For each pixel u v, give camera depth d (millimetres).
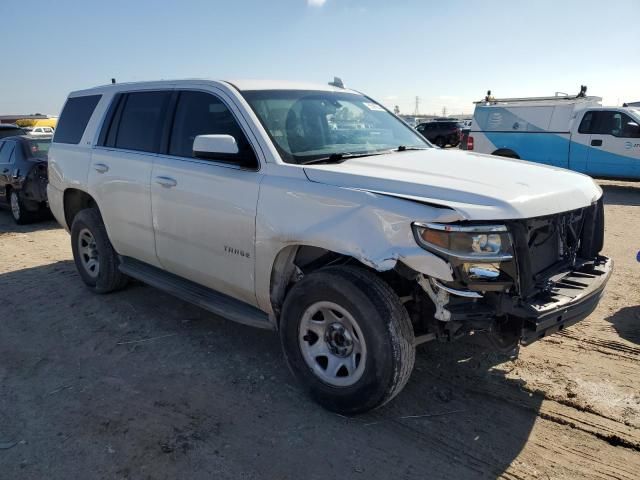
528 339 2885
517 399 3432
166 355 4160
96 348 4316
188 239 4066
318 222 3121
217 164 3846
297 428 3164
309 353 3344
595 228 3707
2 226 9828
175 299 5371
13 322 4906
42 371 3949
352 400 3117
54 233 9000
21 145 9797
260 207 3439
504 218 2756
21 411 3410
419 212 2785
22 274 6418
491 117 15375
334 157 3584
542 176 3412
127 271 4980
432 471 2785
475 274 2738
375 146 4082
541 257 3246
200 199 3873
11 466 2879
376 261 2842
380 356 2938
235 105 3822
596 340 4242
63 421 3289
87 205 5766
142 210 4492
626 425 3125
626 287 5473
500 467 2805
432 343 4211
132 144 4750
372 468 2811
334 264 3400
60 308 5211
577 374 3717
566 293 3062
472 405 3377
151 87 4730
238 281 3734
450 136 30391
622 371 3742
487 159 3869
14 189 9648
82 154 5309
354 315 3004
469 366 3859
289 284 3584
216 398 3518
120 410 3396
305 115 3990
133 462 2889
